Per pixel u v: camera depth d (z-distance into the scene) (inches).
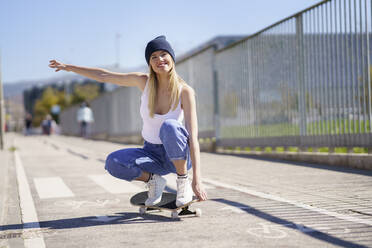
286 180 240.8
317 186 214.8
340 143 289.9
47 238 133.6
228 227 138.1
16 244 127.5
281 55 358.6
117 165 149.2
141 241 124.6
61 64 160.7
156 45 147.2
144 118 153.3
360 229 130.7
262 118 395.5
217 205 176.4
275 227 136.5
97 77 161.2
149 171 154.2
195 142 145.3
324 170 273.9
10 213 176.2
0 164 399.5
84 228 144.8
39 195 221.3
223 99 472.7
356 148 297.7
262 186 224.7
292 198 186.7
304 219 146.3
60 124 2078.0
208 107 502.3
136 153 152.1
